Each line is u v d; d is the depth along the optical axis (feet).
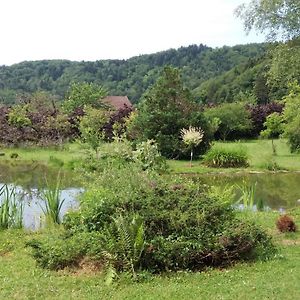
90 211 27.30
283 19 50.31
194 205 27.09
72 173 71.67
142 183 29.84
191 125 90.07
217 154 79.00
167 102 93.56
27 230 34.78
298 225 34.71
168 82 94.48
